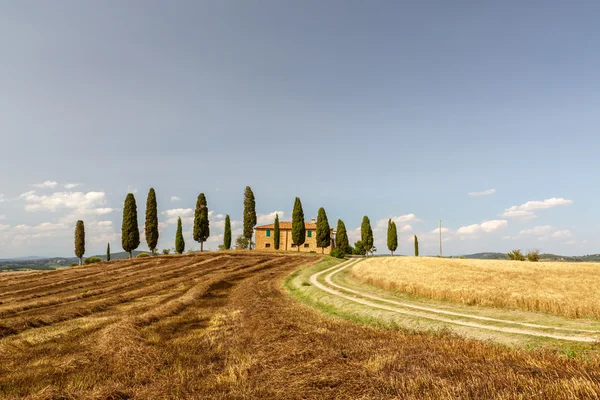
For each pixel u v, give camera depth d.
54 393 8.38
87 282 38.78
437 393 7.22
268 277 44.69
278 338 13.55
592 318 18.25
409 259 51.38
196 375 9.82
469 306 23.34
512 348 13.27
